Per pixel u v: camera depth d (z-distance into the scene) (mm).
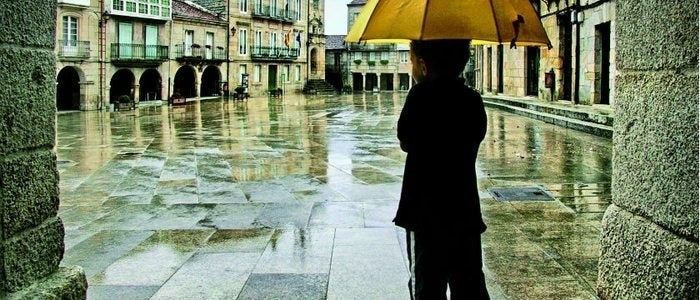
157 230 6023
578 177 9031
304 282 4438
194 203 7352
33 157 3068
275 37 54812
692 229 2754
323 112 27344
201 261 4977
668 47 2918
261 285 4379
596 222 6168
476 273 3039
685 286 2801
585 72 20375
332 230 5969
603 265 3625
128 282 4465
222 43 47344
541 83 25438
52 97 3258
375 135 16031
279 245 5445
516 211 6703
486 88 34375
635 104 3252
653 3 3047
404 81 75375
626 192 3375
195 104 36344
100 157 11836
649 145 3115
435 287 2973
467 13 2936
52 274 3252
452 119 2928
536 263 4789
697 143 2703
